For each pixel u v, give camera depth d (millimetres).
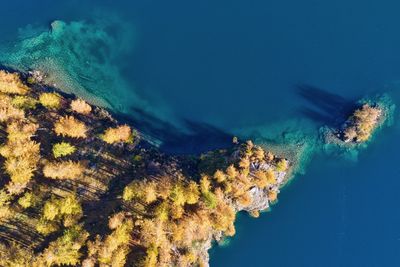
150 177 116125
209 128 125375
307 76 129000
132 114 124625
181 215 109438
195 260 114062
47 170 108812
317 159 125250
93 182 113938
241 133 125438
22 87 119750
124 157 118250
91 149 117188
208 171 117188
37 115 117625
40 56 125500
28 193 108000
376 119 124875
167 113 125625
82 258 104250
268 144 125000
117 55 128500
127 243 106938
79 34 128500
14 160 105875
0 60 124500
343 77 128875
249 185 115750
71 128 113000
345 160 125188
